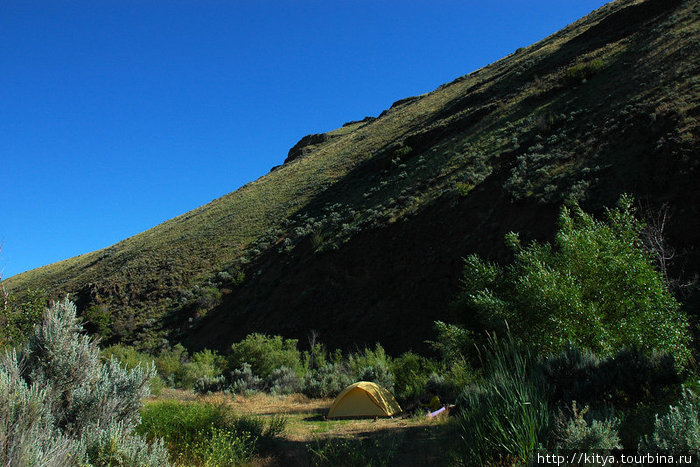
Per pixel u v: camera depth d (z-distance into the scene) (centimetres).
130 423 518
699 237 1706
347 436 906
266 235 5053
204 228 6284
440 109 6438
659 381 566
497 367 550
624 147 2498
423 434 841
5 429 364
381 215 3728
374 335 2720
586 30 5534
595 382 576
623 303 909
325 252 3731
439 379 1415
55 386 498
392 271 3105
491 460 470
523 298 912
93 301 4916
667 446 371
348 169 6172
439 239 3039
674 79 2825
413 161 4719
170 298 4550
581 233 998
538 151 3150
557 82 4334
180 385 2361
